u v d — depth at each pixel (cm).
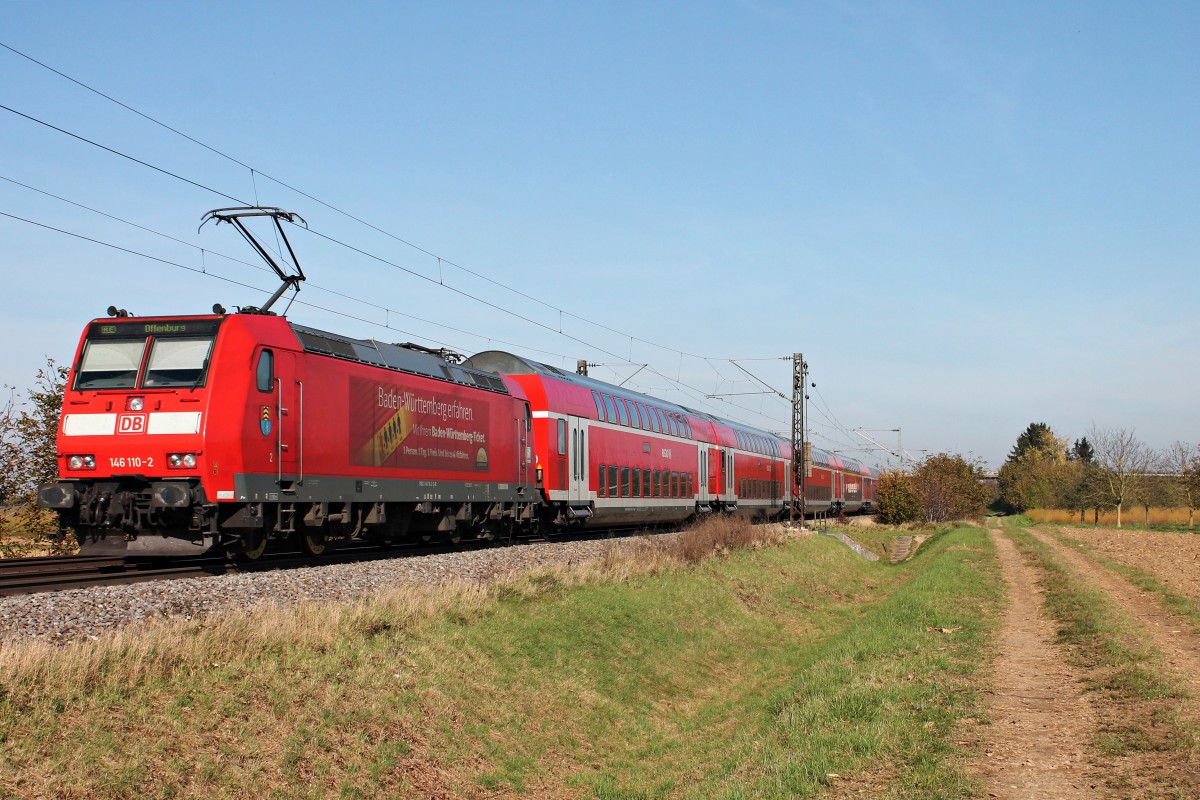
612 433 3325
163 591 1313
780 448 5719
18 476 2581
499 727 1239
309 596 1409
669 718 1544
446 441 2327
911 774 861
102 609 1184
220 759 888
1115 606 2042
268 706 1009
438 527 2375
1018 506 12675
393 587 1535
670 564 2452
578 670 1548
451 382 2377
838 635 2197
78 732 838
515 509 2720
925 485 7331
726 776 1041
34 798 741
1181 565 3294
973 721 1047
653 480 3669
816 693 1338
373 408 2025
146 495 1594
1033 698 1164
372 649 1241
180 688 966
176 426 1587
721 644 2047
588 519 3186
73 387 1650
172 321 1677
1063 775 827
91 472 1617
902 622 1998
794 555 3466
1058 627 1789
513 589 1731
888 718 1080
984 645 1602
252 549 1755
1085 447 15362
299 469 1775
